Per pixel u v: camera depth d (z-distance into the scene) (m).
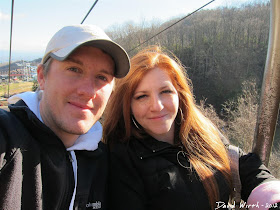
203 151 0.52
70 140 0.40
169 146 0.50
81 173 0.41
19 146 0.31
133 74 0.49
